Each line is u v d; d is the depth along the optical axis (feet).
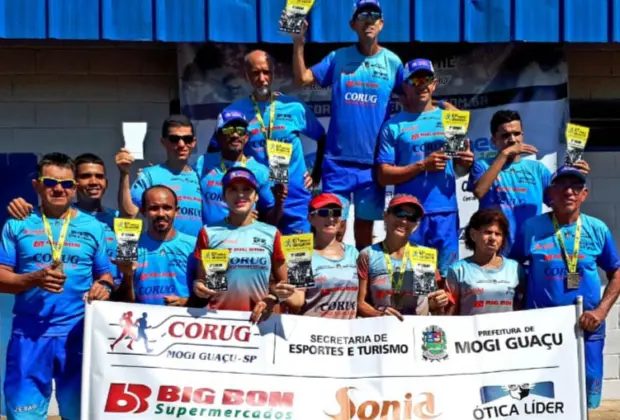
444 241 27.35
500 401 23.27
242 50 31.32
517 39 29.68
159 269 24.25
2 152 31.73
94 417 22.52
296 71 27.94
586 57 33.01
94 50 31.89
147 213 24.36
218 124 27.55
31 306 23.86
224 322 23.08
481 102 31.94
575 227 25.50
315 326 23.35
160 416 22.66
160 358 22.81
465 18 29.66
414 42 30.68
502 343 23.47
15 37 28.50
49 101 31.86
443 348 23.36
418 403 23.13
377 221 31.09
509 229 26.30
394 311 23.40
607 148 33.32
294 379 23.07
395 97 30.68
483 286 24.34
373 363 23.27
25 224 24.08
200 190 27.09
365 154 28.30
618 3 29.94
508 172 27.50
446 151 26.45
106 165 32.01
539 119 31.91
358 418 23.09
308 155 31.58
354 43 30.91
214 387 22.85
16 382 23.85
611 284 25.57
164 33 29.01
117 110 32.01
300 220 28.09
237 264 23.34
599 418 31.35
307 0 27.58
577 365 23.36
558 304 25.29
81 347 24.13
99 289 23.18
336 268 24.11
